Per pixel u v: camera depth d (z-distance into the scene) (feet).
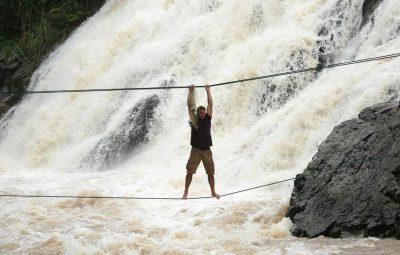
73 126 74.38
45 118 77.46
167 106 65.98
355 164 39.34
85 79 79.97
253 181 50.06
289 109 54.08
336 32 59.26
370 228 36.01
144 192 51.98
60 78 83.97
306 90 55.93
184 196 37.42
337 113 49.52
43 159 72.54
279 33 63.10
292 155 50.03
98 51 82.74
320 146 42.50
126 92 72.79
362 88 48.93
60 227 42.78
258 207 44.14
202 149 36.27
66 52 88.07
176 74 69.41
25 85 90.22
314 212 38.99
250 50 63.77
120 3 90.48
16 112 84.89
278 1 67.56
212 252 35.78
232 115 60.64
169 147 61.57
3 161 73.26
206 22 72.13
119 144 65.51
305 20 63.31
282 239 38.14
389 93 46.24
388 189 36.52
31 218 44.39
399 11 53.11
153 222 43.68
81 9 98.84
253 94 60.13
